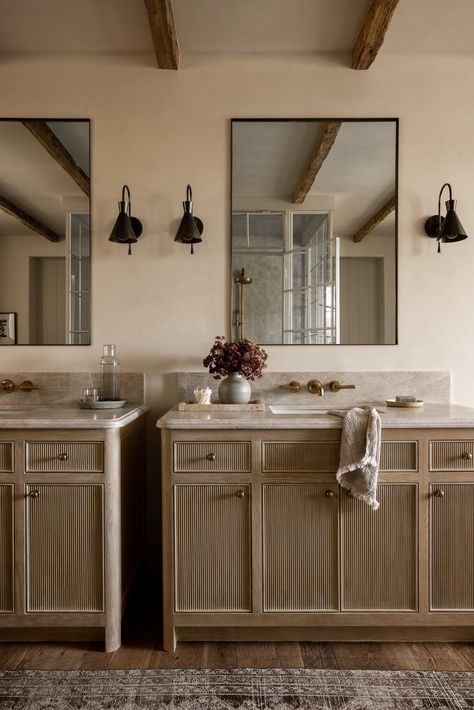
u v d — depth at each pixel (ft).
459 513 6.15
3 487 6.14
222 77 8.03
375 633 6.32
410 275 8.05
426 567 6.12
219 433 6.12
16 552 6.10
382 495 6.13
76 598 6.12
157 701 5.23
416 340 8.04
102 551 6.12
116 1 6.87
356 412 6.10
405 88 8.07
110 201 8.00
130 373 7.93
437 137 8.07
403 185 8.05
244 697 5.29
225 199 8.03
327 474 6.13
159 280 8.02
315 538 6.14
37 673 5.68
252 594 6.11
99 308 7.99
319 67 8.06
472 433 6.13
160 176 8.02
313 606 6.14
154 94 8.03
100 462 6.13
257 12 7.09
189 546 6.13
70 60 8.02
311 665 5.84
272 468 6.13
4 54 8.02
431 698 5.29
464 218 8.05
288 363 8.00
